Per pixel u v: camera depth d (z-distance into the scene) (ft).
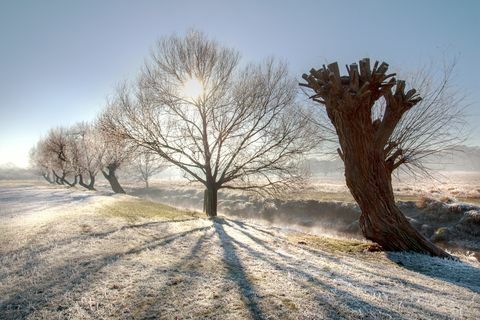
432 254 30.86
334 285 16.69
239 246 25.84
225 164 64.85
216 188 63.98
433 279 21.53
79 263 18.76
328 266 21.44
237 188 65.26
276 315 12.66
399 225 31.42
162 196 174.19
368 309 13.52
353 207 87.35
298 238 35.37
